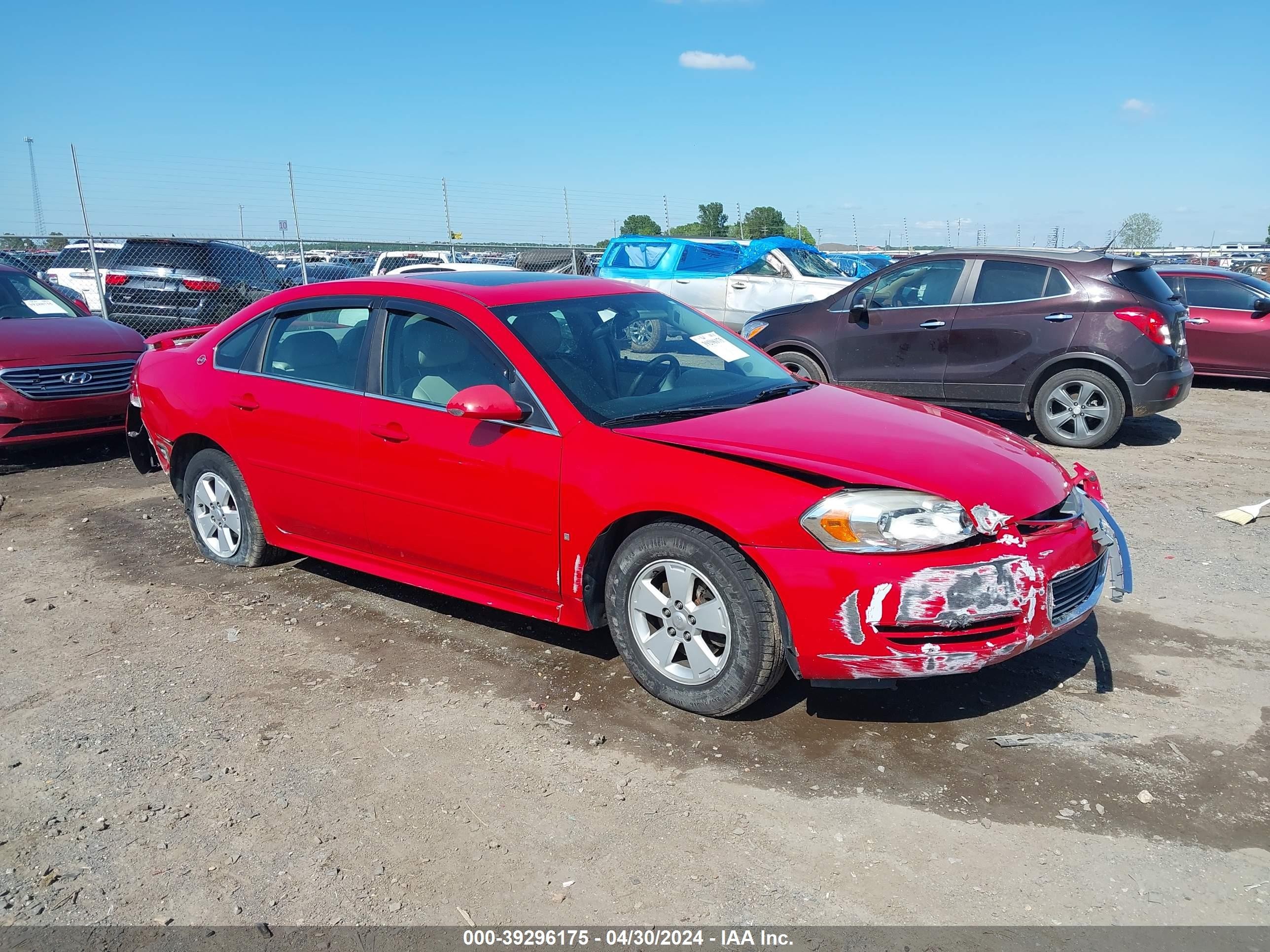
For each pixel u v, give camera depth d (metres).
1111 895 2.62
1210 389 12.02
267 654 4.27
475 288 4.36
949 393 8.72
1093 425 8.20
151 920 2.62
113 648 4.38
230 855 2.88
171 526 6.26
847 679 3.26
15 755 3.47
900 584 3.12
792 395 4.24
